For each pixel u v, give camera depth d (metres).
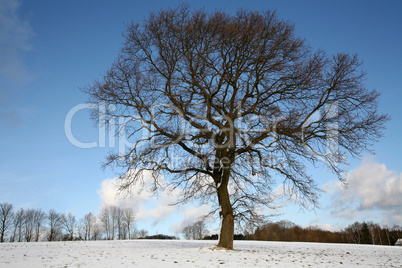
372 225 83.75
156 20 16.66
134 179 17.14
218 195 17.52
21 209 65.25
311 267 11.75
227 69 16.91
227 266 11.29
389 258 17.33
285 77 16.48
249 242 35.75
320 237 84.88
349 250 24.91
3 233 62.09
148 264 11.34
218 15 16.34
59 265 10.92
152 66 17.41
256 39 16.16
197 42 16.42
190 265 11.27
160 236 66.12
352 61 16.12
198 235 56.06
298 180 17.17
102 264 11.27
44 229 66.69
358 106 16.11
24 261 12.06
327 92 16.39
